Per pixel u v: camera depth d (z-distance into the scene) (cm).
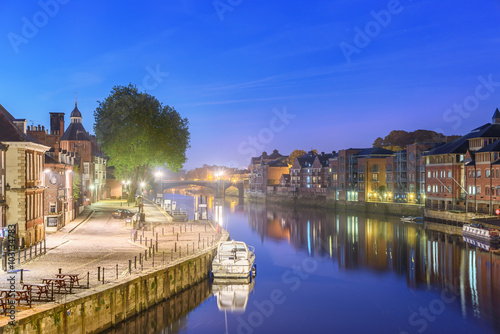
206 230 6109
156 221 7050
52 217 5275
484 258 5597
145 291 3052
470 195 9300
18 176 4184
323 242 7138
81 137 10106
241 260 4094
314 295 3931
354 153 13988
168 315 3347
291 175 18175
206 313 3412
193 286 3825
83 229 5678
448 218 9200
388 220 10544
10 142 4144
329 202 14675
